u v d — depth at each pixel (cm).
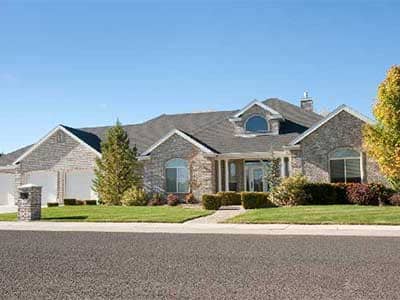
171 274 877
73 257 1088
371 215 1794
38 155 3541
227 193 2712
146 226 1762
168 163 3145
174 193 3114
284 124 3259
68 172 3462
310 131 2827
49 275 884
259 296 707
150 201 2980
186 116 3825
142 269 930
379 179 2683
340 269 893
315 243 1255
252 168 3144
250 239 1369
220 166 3123
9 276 880
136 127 3853
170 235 1511
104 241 1374
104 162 3017
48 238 1472
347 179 2756
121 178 2952
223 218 1973
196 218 2006
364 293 714
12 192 3662
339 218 1756
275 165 2836
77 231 1677
